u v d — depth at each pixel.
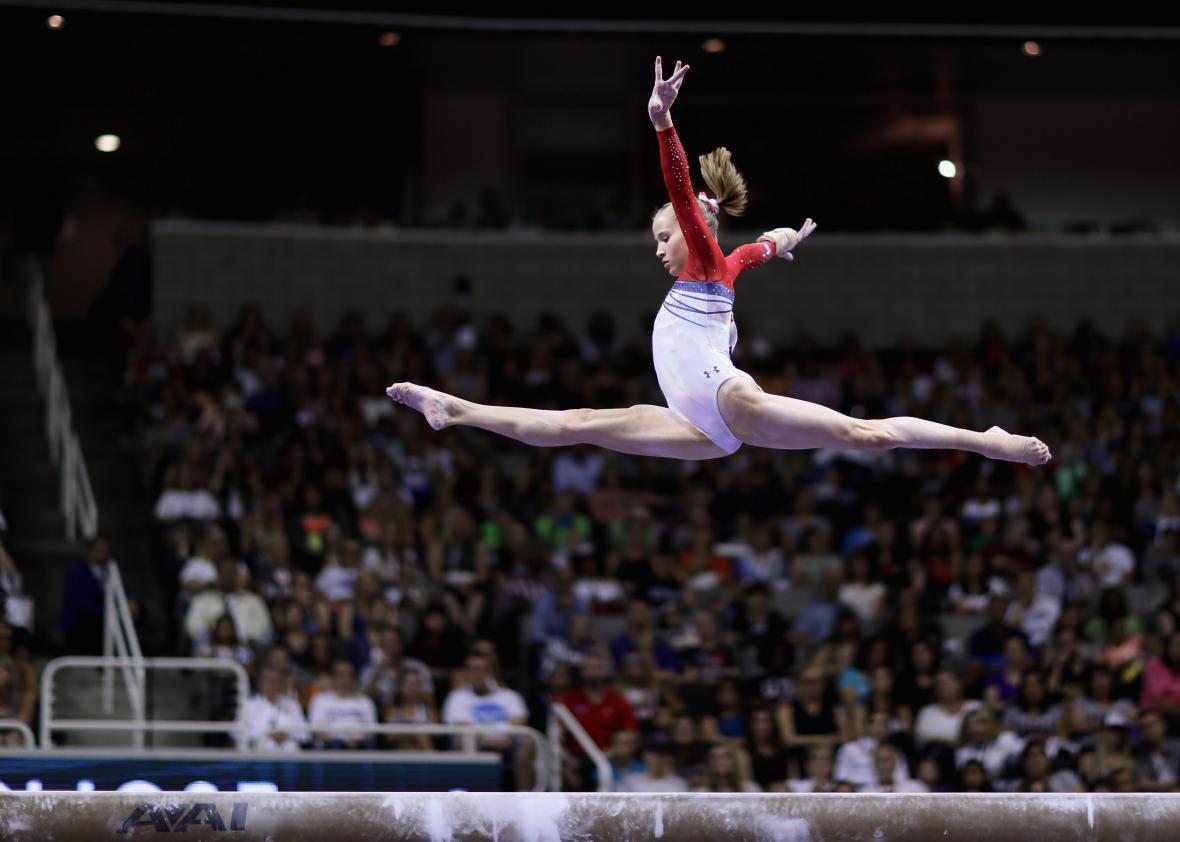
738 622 17.38
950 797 6.61
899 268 27.73
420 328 25.98
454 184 27.56
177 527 17.59
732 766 14.19
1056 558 19.30
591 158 27.94
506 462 22.78
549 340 24.78
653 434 6.94
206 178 26.70
